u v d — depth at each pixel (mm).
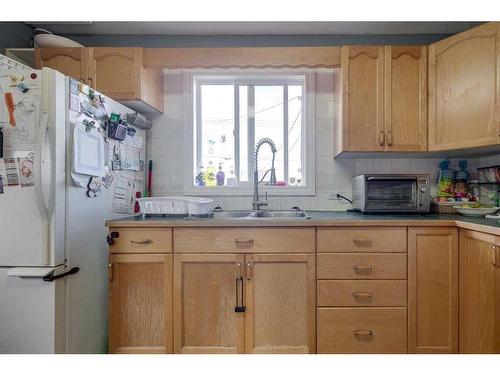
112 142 1751
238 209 2287
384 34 2285
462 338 1554
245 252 1593
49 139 1272
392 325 1584
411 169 2246
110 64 1938
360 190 2014
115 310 1595
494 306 1327
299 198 2273
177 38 2332
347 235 1594
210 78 2342
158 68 2033
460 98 1752
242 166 2371
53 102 1275
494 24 1619
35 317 1302
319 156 2273
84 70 1934
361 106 1910
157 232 1595
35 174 1231
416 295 1588
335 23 2127
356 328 1585
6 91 1262
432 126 1873
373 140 1908
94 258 1588
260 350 1588
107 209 1712
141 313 1603
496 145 1647
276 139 2369
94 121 1550
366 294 1581
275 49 1983
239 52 1990
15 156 1269
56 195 1293
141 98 1950
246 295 1594
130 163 1977
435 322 1583
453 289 1578
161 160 2303
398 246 1591
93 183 1557
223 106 2371
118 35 2326
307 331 1591
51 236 1288
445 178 2150
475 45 1691
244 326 1594
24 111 1262
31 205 1278
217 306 1604
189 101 2291
